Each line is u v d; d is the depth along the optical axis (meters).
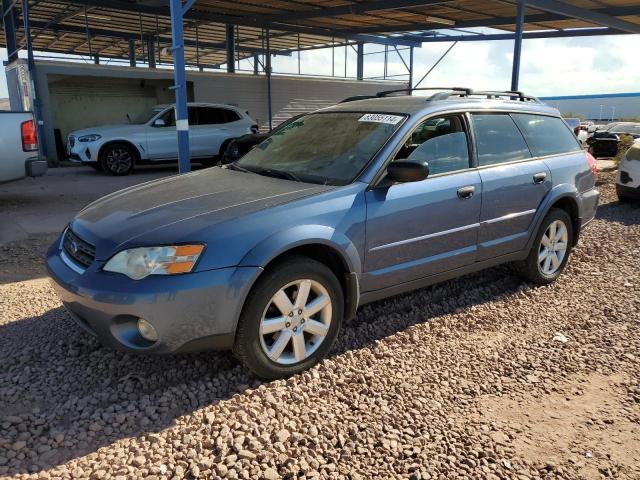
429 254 4.03
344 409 3.05
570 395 3.28
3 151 8.11
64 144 18.89
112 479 2.43
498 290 5.00
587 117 59.22
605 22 15.88
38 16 19.89
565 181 5.11
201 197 3.54
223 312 3.00
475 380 3.42
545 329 4.21
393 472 2.57
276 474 2.50
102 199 3.96
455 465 2.63
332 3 15.58
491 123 4.63
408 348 3.80
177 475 2.47
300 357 3.37
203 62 32.34
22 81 16.62
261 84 20.69
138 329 3.00
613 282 5.31
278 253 3.12
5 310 4.35
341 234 3.43
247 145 12.34
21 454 2.58
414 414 3.02
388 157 3.78
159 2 15.46
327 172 3.87
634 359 3.73
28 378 3.29
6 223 7.73
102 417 2.88
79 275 3.11
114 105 19.86
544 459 2.70
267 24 19.03
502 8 15.69
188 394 3.12
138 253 2.96
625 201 9.62
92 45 27.33
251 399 3.09
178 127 7.59
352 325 4.14
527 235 4.80
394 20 18.34
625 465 2.67
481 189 4.29
